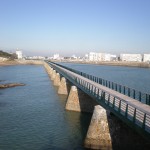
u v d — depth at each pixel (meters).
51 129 33.28
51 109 44.53
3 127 34.28
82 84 42.53
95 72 162.38
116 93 28.30
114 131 26.53
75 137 30.19
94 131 25.86
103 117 25.75
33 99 54.62
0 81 92.50
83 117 38.72
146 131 17.80
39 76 114.69
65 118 38.34
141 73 167.88
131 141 25.25
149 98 24.75
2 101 52.56
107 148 25.42
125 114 21.64
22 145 27.94
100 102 29.03
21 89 70.50
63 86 61.41
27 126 34.66
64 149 26.62
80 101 42.22
